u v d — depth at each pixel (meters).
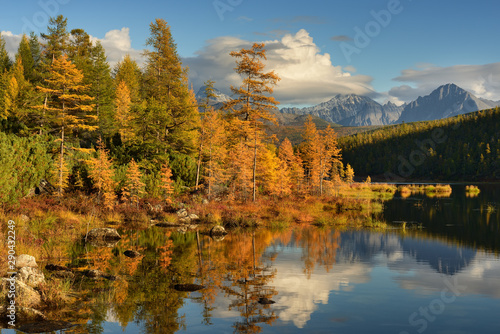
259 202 38.31
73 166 31.67
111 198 28.42
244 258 15.27
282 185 46.28
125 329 7.63
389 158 174.12
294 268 13.69
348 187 76.56
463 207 43.84
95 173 29.34
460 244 19.55
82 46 66.00
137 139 39.09
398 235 22.59
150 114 39.62
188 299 9.77
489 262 15.20
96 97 47.62
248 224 26.58
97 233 19.22
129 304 9.26
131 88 60.50
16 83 46.75
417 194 73.81
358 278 12.37
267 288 10.98
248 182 40.91
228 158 44.53
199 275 12.32
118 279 11.52
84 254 15.27
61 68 29.41
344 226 27.00
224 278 12.01
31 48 69.50
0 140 23.92
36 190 27.23
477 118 180.88
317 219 29.31
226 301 9.70
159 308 9.01
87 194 30.41
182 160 40.34
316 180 58.59
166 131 45.44
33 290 9.12
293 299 9.97
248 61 39.03
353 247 18.41
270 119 39.38
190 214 29.03
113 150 38.91
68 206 25.67
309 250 17.44
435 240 20.78
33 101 38.31
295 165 54.91
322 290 10.88
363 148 188.62
